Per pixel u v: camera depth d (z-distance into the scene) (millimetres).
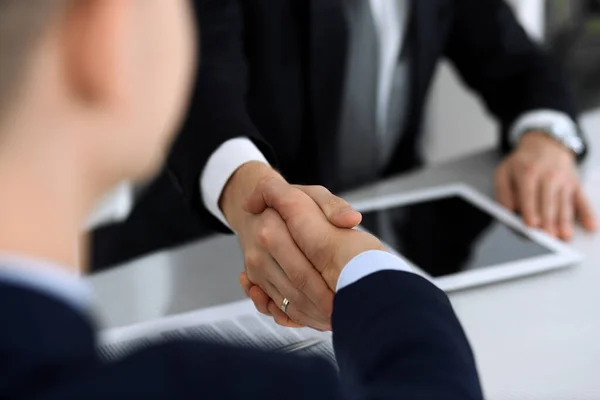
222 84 830
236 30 959
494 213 888
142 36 270
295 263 618
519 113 1121
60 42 250
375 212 894
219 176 759
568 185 936
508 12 1264
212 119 785
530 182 938
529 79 1166
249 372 273
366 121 1197
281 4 1063
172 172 806
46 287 251
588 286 733
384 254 488
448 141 1866
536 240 818
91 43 250
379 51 1181
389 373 355
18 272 249
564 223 867
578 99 1735
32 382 237
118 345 595
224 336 622
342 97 1127
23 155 256
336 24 1092
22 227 257
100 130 272
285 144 1112
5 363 234
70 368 247
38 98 251
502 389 576
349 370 375
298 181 1127
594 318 674
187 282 749
